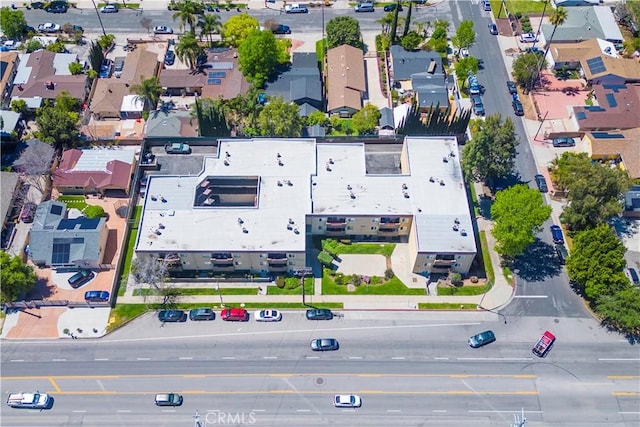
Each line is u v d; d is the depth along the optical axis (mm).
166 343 118812
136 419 109438
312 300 124000
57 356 117000
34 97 159000
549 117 158250
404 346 118375
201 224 125312
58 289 125312
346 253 130875
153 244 121938
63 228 128750
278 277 127062
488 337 117938
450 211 127250
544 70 170500
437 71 167625
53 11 188000
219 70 165750
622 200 134000
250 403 111250
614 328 120500
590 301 123938
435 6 190125
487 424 108750
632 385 113375
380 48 177500
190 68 169500
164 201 129375
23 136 154250
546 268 129250
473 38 167125
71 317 121625
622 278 116812
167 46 178125
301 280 126500
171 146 150250
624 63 165125
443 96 159125
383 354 117250
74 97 159750
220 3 191375
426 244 121562
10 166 142875
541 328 120625
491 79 167875
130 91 154250
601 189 125188
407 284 126250
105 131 155375
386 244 132500
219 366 115812
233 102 150625
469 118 148375
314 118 154000
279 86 161375
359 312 122625
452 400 111562
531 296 125062
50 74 164500
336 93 160250
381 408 110562
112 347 118188
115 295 124688
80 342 118750
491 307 123375
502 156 129625
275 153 138375
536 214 120250
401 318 121938
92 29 183000
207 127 147875
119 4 190875
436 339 119250
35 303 122312
